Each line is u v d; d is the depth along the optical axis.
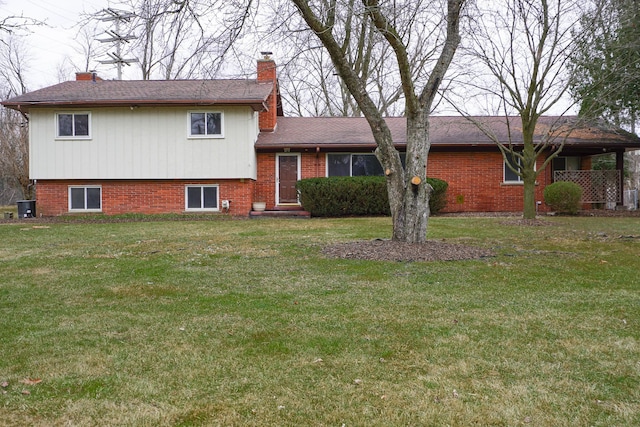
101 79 19.97
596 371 3.22
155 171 17.05
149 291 5.54
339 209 16.70
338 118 21.39
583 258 7.46
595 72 13.97
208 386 3.01
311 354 3.53
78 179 17.19
